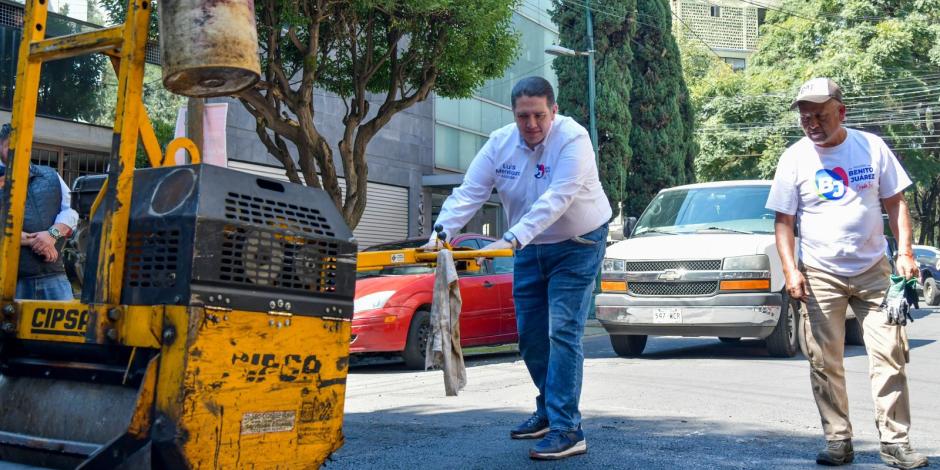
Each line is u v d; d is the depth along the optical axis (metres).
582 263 4.64
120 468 2.79
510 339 10.75
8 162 3.39
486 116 26.20
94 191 3.71
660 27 26.69
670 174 26.69
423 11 12.95
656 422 5.71
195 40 2.87
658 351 11.24
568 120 4.64
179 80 3.00
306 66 12.93
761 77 36.41
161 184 2.95
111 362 3.06
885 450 4.43
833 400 4.47
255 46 2.99
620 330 10.09
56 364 3.19
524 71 28.05
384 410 6.43
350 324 3.37
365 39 14.49
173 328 2.77
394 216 22.17
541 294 4.89
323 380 3.25
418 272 10.12
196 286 2.78
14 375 3.36
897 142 34.50
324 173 13.45
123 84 3.00
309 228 3.18
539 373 5.04
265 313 3.00
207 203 2.84
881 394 4.44
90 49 3.25
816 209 4.56
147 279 2.88
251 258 2.95
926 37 33.81
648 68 26.69
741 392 7.20
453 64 13.90
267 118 12.96
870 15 34.66
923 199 46.06
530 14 28.22
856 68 33.31
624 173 25.19
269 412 3.04
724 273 9.52
